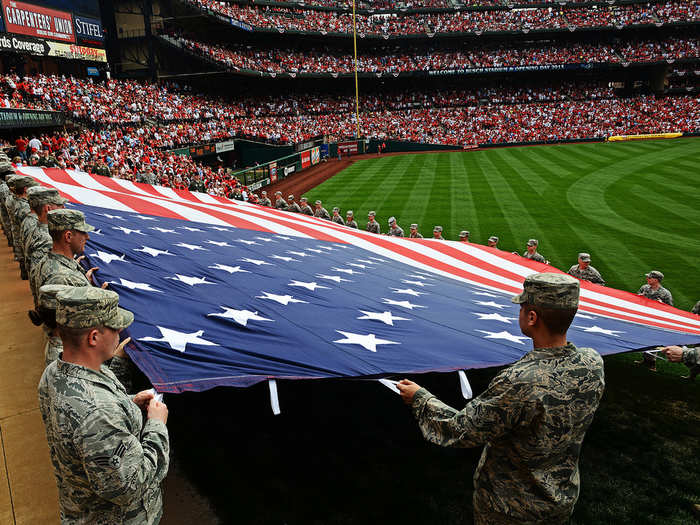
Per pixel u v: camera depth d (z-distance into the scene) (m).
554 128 53.06
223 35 52.94
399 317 4.82
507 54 60.69
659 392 6.93
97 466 2.06
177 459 4.72
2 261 9.17
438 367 3.49
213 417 5.54
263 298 4.86
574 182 28.02
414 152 49.19
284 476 4.56
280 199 16.69
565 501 2.28
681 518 4.41
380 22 62.66
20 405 4.65
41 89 28.12
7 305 7.00
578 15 61.50
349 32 57.38
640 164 33.88
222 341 3.62
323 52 60.12
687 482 4.94
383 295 5.72
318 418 5.64
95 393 2.16
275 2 56.06
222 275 5.54
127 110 35.06
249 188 28.59
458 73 58.34
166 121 38.50
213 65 46.81
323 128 52.44
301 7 58.25
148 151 27.27
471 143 50.31
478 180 29.86
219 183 23.91
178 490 4.25
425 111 58.41
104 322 2.22
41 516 3.42
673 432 5.89
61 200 4.75
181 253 6.32
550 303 2.22
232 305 4.48
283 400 6.00
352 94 61.38
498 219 19.83
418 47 63.81
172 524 3.83
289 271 6.32
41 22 30.30
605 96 60.34
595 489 4.81
